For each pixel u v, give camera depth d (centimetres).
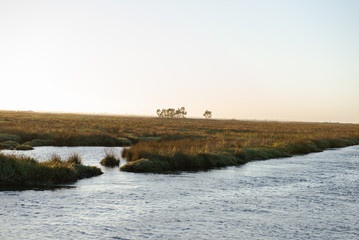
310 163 2942
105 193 1588
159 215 1266
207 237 1055
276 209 1392
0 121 6781
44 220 1164
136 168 2281
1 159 1786
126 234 1059
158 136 5144
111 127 6394
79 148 3644
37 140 3909
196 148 2828
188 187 1786
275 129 8862
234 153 3073
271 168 2594
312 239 1064
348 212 1370
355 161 3123
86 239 1005
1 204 1334
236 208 1392
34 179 1775
